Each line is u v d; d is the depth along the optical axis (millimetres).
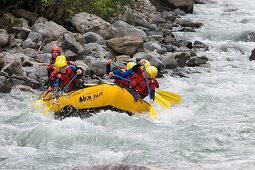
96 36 40469
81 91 22281
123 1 50281
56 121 20906
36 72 30625
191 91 29875
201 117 23453
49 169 14430
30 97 26781
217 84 32250
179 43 47906
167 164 14984
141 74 23469
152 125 21000
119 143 17609
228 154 16156
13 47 35500
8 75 28781
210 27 58875
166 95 25656
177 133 19219
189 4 67812
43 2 43750
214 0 76250
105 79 33000
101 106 21969
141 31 47312
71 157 15820
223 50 48281
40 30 39281
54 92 22938
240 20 63219
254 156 15836
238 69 38938
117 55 39625
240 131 19469
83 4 46906
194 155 16062
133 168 12602
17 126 19922
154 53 40062
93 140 17844
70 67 22922
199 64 40469
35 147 17281
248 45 49031
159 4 67000
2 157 15773
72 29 44750
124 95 22250
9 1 42500
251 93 29188
